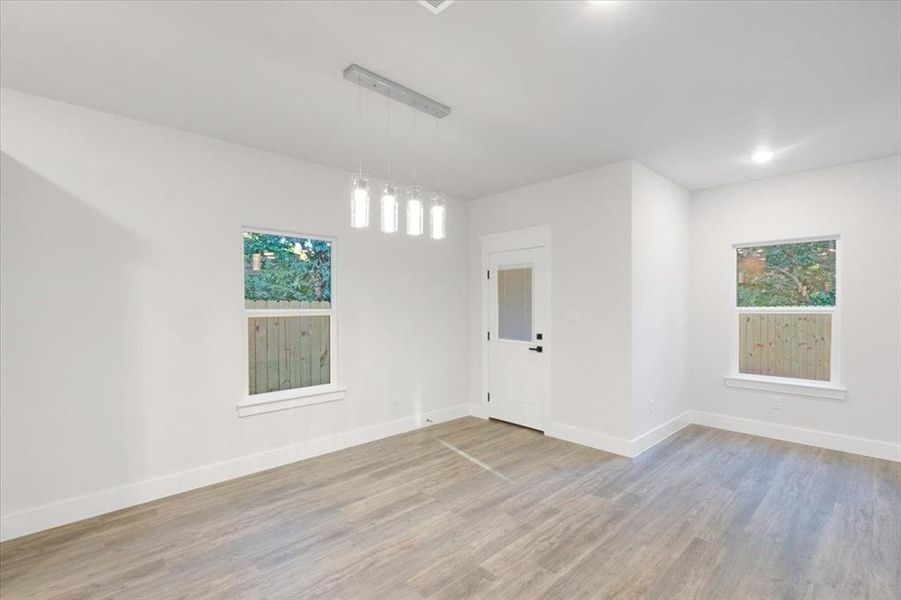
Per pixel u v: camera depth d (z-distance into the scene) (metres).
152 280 2.97
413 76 2.37
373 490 3.07
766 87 2.48
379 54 2.17
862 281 3.75
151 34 1.99
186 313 3.11
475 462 3.60
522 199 4.59
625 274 3.74
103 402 2.77
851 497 2.91
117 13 1.83
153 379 2.97
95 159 2.76
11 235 2.49
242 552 2.32
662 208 4.19
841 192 3.84
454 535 2.47
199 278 3.17
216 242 3.26
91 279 2.74
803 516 2.66
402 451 3.88
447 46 2.10
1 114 2.47
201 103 2.69
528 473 3.36
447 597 1.96
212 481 3.19
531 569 2.16
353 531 2.52
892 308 3.61
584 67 2.28
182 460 3.07
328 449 3.84
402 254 4.48
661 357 4.17
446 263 4.92
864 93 2.54
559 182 4.25
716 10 1.82
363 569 2.16
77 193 2.70
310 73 2.35
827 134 3.15
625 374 3.74
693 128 3.06
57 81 2.42
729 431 4.43
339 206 3.98
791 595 1.96
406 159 3.73
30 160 2.55
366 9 1.82
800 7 1.79
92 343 2.74
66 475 2.63
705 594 1.97
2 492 2.44
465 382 5.12
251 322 3.50
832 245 3.96
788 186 4.12
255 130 3.10
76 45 2.07
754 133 3.14
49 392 2.59
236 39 2.04
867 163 3.72
